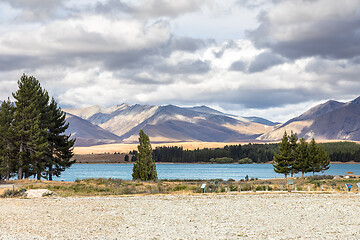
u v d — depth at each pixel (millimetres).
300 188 57750
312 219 26438
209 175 155750
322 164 103000
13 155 68688
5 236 20875
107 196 43375
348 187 52344
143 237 20844
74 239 20312
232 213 29203
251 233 21656
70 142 75562
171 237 20797
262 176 145750
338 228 23094
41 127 72688
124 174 167875
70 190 51750
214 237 20703
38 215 28203
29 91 72062
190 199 39031
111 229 23078
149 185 59344
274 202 35906
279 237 20562
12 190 45812
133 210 30859
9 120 72188
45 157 71188
